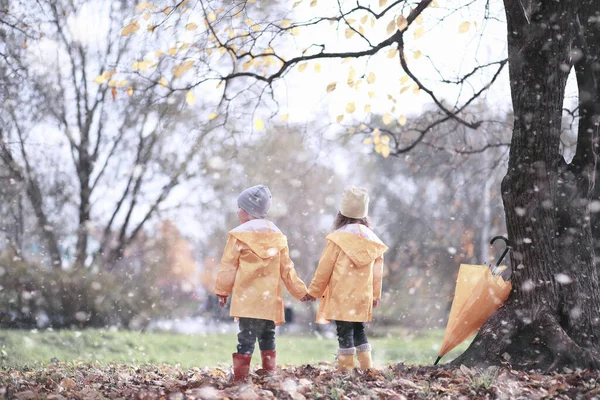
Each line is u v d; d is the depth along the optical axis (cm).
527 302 586
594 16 645
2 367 780
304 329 2306
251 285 554
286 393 465
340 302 573
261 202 593
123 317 1636
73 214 2030
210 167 1941
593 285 603
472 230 2295
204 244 2809
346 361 578
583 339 579
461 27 809
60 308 1510
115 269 2045
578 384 487
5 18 918
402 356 1116
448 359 1058
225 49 792
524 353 573
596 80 630
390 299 2258
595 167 637
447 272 2291
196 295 2567
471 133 1387
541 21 582
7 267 1498
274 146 2153
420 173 1700
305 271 2959
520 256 597
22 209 1970
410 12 746
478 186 2067
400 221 2569
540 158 591
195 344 1283
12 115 1686
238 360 552
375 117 1243
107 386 566
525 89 594
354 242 585
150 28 725
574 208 610
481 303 594
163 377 653
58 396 488
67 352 1055
